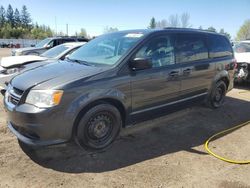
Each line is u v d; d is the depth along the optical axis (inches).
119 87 173.3
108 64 178.9
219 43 259.0
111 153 172.2
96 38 222.7
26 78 166.2
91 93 161.2
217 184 143.6
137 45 185.8
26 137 157.5
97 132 170.7
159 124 224.2
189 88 223.6
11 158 160.6
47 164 156.5
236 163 165.6
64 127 155.3
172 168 157.4
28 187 136.1
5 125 206.7
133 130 209.5
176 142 192.2
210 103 261.6
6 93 173.2
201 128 219.6
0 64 326.0
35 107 150.6
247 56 369.1
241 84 393.1
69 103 154.6
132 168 156.0
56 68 178.7
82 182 141.6
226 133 211.6
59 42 608.4
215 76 251.9
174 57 209.3
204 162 165.5
